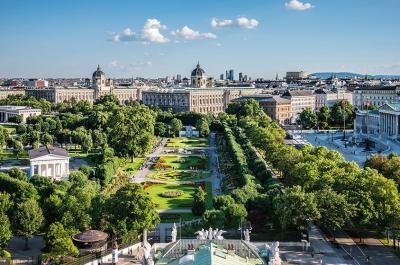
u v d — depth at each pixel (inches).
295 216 6953.7
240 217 7416.3
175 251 4124.0
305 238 7180.1
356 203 7170.3
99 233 6663.4
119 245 6756.9
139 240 6998.0
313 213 6909.5
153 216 7165.4
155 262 4057.6
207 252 3846.0
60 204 7460.6
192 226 7780.5
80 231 6963.6
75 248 6328.7
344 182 7805.1
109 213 7091.5
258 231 7450.8
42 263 6397.6
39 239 7623.0
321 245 7111.2
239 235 7239.2
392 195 7229.3
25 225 6958.7
